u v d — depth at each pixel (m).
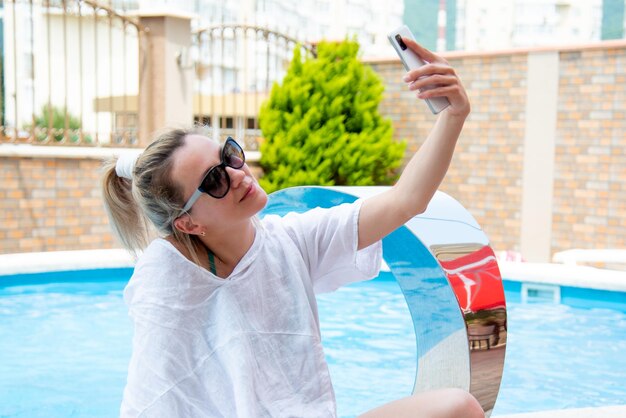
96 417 3.76
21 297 6.42
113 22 9.67
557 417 2.78
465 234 2.51
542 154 9.87
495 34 57.69
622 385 4.26
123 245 2.11
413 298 2.58
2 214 8.27
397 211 1.98
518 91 10.02
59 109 30.81
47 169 8.58
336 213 2.04
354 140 10.31
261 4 45.53
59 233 8.70
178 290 1.79
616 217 9.41
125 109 9.73
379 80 10.80
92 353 4.85
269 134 10.53
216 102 19.39
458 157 10.54
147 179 1.87
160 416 1.73
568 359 4.77
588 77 9.52
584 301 6.41
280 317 1.89
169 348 1.76
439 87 1.83
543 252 9.94
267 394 1.81
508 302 6.45
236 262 1.89
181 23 10.05
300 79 10.47
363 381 4.36
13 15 8.65
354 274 2.10
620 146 9.35
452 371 2.43
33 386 4.21
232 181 1.80
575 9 56.62
